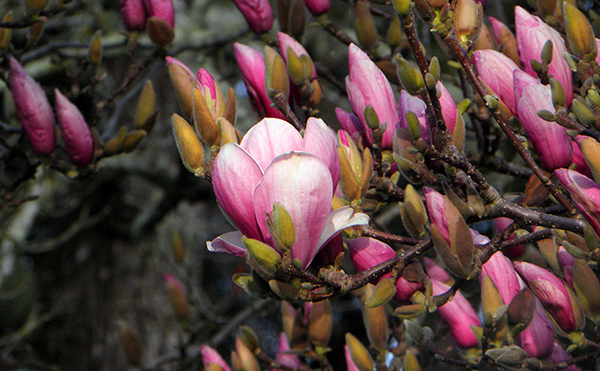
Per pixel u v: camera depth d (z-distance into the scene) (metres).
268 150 0.88
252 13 1.22
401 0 0.92
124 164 2.65
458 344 1.05
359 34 1.21
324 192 0.87
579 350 1.15
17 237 2.49
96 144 1.24
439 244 0.92
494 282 1.01
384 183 0.99
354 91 1.00
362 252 0.94
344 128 1.03
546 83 0.98
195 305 1.73
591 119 0.92
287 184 0.86
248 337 1.16
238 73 2.44
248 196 0.87
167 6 1.25
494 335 0.99
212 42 1.88
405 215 0.96
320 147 0.88
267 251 0.87
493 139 1.12
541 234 0.95
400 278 0.96
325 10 1.21
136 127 1.25
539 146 0.95
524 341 1.00
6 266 2.43
